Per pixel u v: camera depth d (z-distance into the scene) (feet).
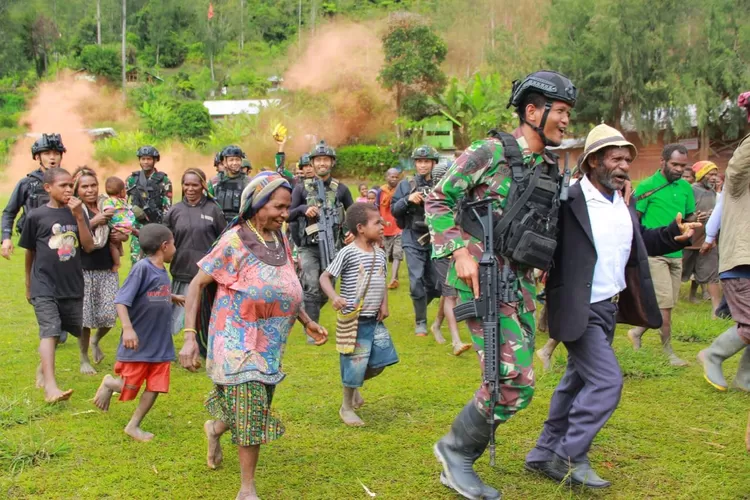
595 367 12.50
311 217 23.52
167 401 17.90
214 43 290.56
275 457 14.37
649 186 23.99
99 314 20.53
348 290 16.15
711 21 101.04
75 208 17.99
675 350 22.82
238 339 12.08
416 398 18.01
